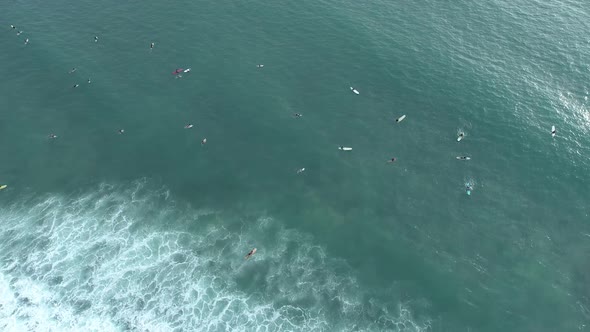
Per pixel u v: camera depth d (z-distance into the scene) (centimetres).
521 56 10000
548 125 8381
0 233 6619
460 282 6172
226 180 7469
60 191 7231
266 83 9275
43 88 8925
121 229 6756
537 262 6384
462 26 10938
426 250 6544
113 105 8650
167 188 7338
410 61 9844
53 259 6341
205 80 9288
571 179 7469
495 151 7944
